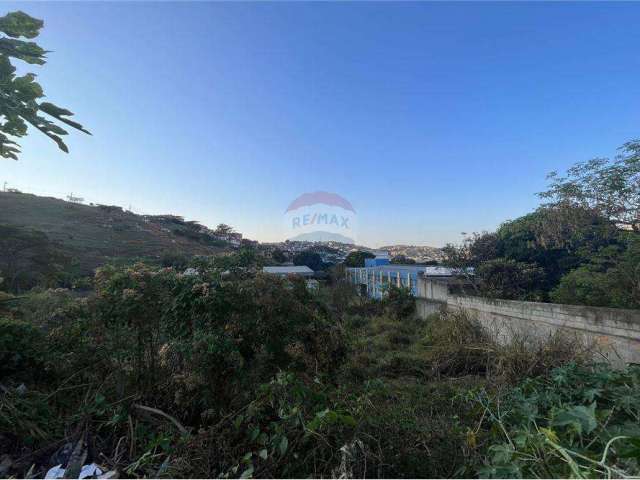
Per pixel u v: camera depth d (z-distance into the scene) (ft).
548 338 16.62
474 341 20.53
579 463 5.72
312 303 12.50
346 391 10.32
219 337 9.38
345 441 7.11
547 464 5.68
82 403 9.84
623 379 9.50
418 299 35.99
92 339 10.66
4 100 8.16
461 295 27.12
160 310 10.28
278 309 10.71
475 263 29.94
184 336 9.96
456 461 6.89
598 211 17.42
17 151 10.23
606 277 17.19
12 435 8.43
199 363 9.35
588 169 17.63
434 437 7.61
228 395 9.62
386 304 37.76
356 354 19.52
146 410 9.61
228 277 11.02
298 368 11.05
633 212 16.89
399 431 7.54
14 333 10.80
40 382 10.80
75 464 7.45
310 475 6.82
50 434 8.70
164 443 7.87
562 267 26.45
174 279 10.44
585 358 14.26
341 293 43.68
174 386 10.22
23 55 8.36
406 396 11.85
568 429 6.59
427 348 22.08
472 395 9.82
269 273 11.51
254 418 8.25
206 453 7.45
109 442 8.86
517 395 9.45
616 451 5.42
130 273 10.34
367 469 6.68
